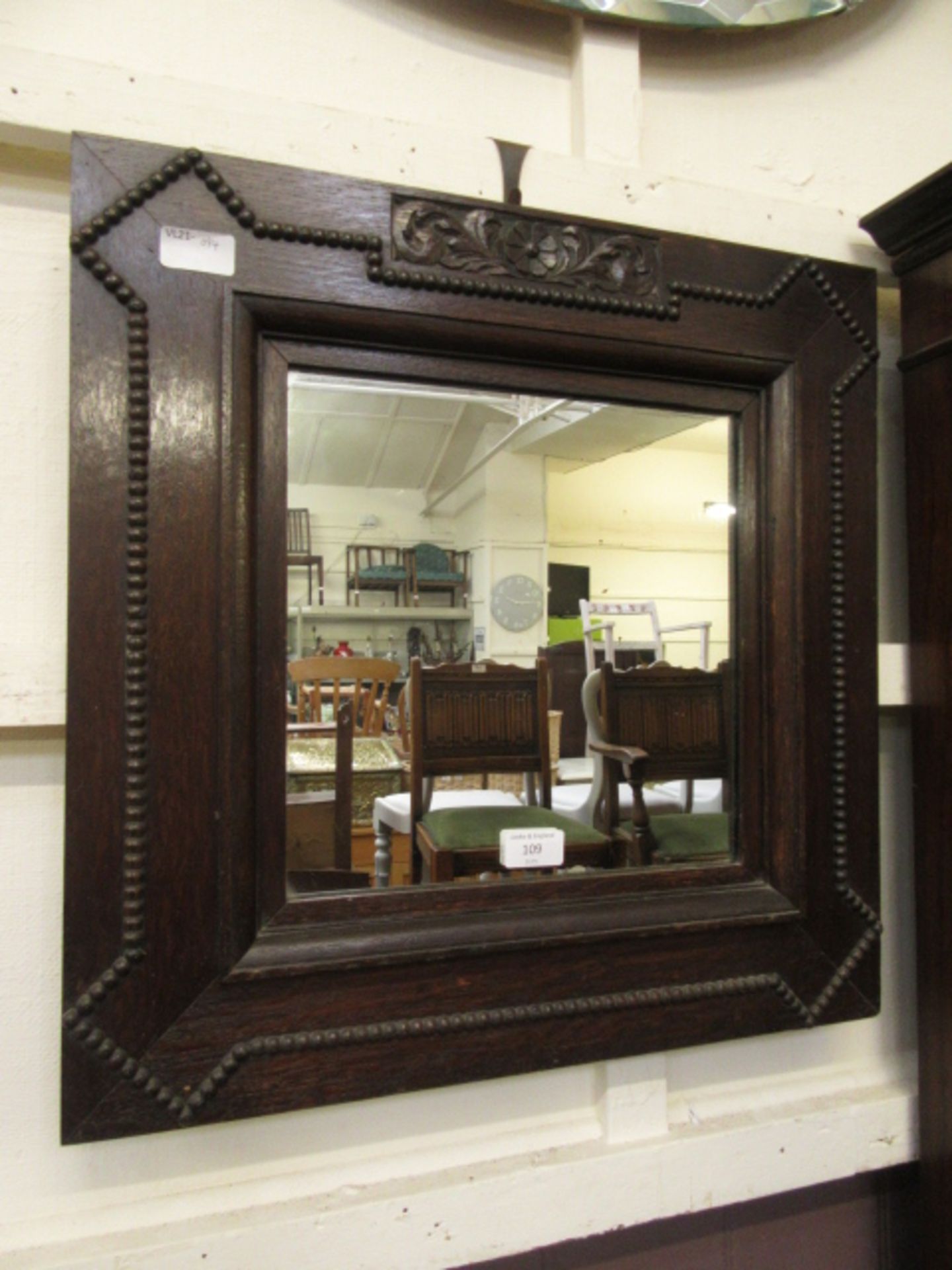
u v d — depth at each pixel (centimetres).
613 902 65
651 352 66
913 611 76
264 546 58
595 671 72
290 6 66
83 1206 58
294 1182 61
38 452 59
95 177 53
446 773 67
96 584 53
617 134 72
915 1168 81
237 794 56
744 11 74
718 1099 74
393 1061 59
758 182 80
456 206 62
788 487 70
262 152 60
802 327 71
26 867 59
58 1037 59
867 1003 72
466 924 61
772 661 70
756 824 70
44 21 60
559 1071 69
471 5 71
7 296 58
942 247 71
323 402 63
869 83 85
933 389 73
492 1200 64
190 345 55
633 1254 72
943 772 73
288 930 57
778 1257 76
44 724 58
